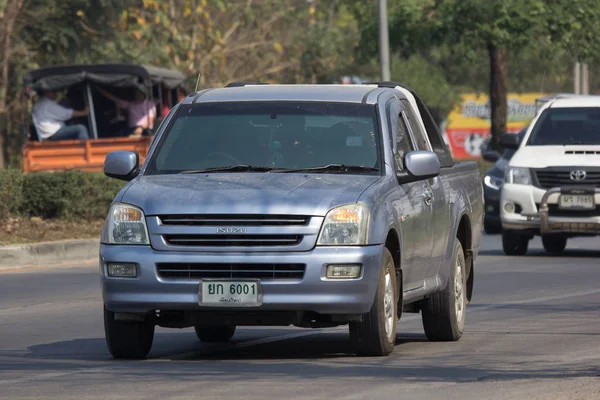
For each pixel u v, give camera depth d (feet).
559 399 79.51
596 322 124.98
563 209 203.82
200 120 106.01
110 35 390.83
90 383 88.02
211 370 93.76
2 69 349.82
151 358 101.91
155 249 94.22
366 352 98.89
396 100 110.32
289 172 100.83
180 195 95.20
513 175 207.82
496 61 371.97
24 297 153.69
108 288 95.45
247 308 93.09
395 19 367.45
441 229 111.34
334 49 491.72
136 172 104.17
